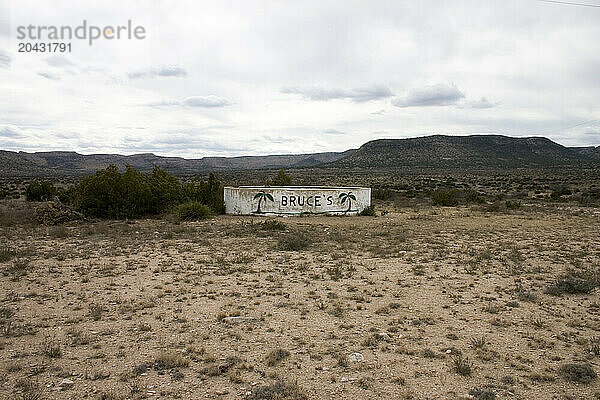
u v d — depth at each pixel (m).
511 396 6.38
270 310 10.09
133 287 11.91
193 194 33.38
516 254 16.41
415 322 9.34
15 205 37.38
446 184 77.94
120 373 6.92
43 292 11.38
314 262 15.34
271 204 30.73
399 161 166.38
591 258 16.03
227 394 6.34
